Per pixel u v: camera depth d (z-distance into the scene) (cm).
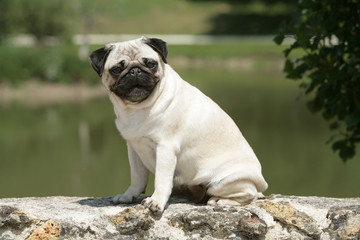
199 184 607
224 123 607
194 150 590
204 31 6906
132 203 629
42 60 3784
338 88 835
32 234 568
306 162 1716
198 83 3834
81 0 4672
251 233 562
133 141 585
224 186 592
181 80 600
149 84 548
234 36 6588
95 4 4728
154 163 599
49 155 1925
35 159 1866
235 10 7838
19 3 4516
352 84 825
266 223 571
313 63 803
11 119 2688
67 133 2325
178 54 5447
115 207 605
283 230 578
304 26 831
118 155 1917
